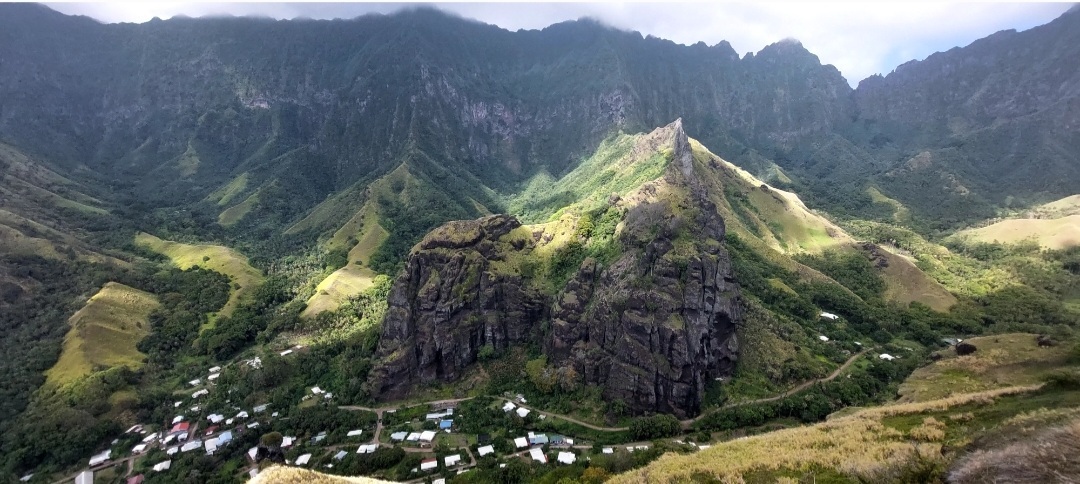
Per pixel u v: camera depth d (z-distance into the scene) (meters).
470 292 157.25
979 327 181.12
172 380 168.00
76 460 127.62
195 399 154.25
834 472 52.16
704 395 128.75
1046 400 63.38
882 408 75.00
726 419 121.38
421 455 117.38
